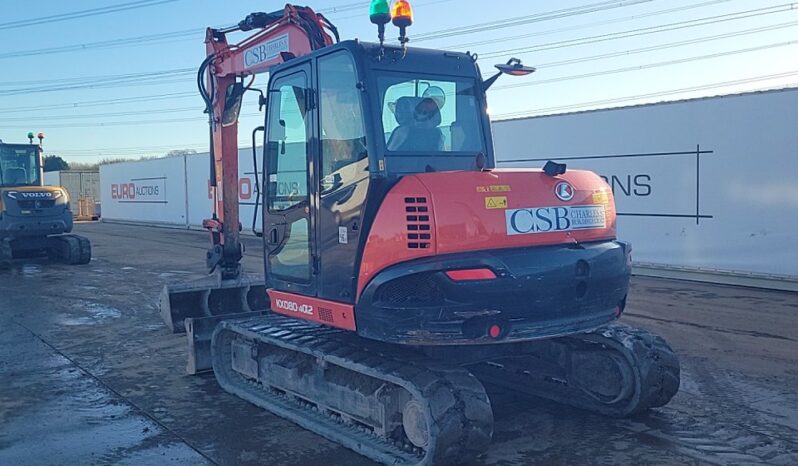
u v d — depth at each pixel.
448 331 4.72
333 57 5.38
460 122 5.67
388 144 5.11
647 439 5.50
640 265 13.93
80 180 48.91
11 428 6.01
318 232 5.48
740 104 12.23
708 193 12.78
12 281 14.85
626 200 14.02
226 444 5.60
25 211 17.16
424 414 4.68
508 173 5.15
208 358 7.63
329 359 5.53
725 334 8.79
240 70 7.99
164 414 6.34
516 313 4.85
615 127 14.04
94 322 10.53
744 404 6.27
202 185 28.81
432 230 4.72
